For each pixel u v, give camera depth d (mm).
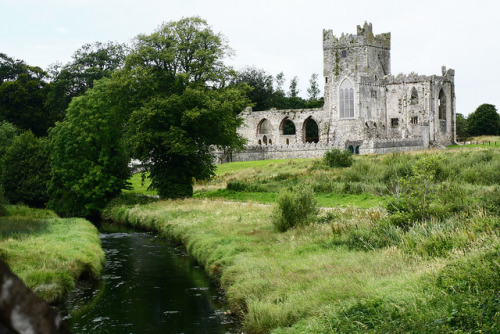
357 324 10008
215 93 44281
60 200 48469
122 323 15031
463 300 9773
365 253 16312
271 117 108375
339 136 97812
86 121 46969
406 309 10078
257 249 19750
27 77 89188
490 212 18672
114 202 44812
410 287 11391
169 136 41094
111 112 47500
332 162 51562
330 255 16625
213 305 16500
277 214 23578
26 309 1611
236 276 16859
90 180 45969
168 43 45156
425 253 14461
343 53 101000
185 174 45875
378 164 44656
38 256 20094
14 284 1602
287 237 20969
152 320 15203
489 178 32156
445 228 16609
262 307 13078
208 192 46812
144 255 25500
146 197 45938
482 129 122000
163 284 19500
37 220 32438
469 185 29406
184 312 15891
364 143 82000
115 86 43812
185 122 41531
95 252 23047
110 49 86812
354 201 31594
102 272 21922
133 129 42562
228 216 29688
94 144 48188
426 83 97500
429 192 22484
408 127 98875
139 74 42625
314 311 11789
